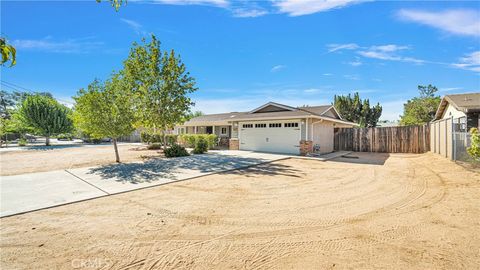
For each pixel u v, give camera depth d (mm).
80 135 34531
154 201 5340
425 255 3010
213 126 25031
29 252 3131
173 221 4176
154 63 13922
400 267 2754
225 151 16297
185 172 8625
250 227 3922
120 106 11078
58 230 3801
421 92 32969
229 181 7312
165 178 7633
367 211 4676
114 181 7234
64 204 5086
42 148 21594
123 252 3127
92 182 7105
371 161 11883
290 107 16016
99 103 10406
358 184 6973
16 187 6512
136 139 37031
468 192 5785
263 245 3312
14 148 21641
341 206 4996
